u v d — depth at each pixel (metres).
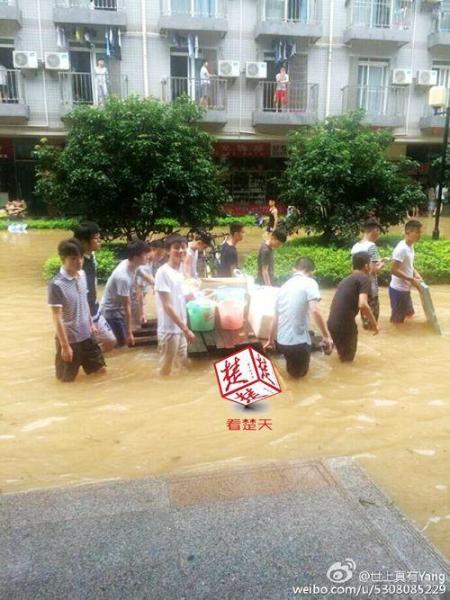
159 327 5.12
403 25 20.58
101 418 4.26
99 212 10.85
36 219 20.56
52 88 19.25
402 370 5.39
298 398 4.67
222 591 2.25
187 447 3.78
